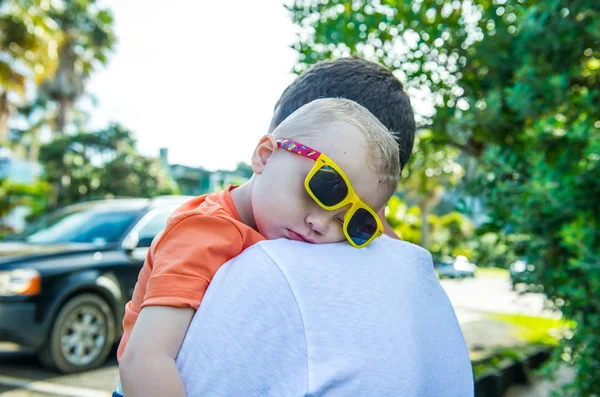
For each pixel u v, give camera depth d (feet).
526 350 17.80
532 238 11.10
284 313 2.61
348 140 3.05
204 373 2.60
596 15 11.48
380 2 13.64
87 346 15.70
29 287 14.32
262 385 2.54
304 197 3.00
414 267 3.16
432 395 2.81
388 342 2.65
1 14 41.96
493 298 40.45
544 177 10.35
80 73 85.25
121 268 16.28
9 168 106.52
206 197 3.67
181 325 2.74
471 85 14.38
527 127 12.53
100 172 89.30
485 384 14.46
